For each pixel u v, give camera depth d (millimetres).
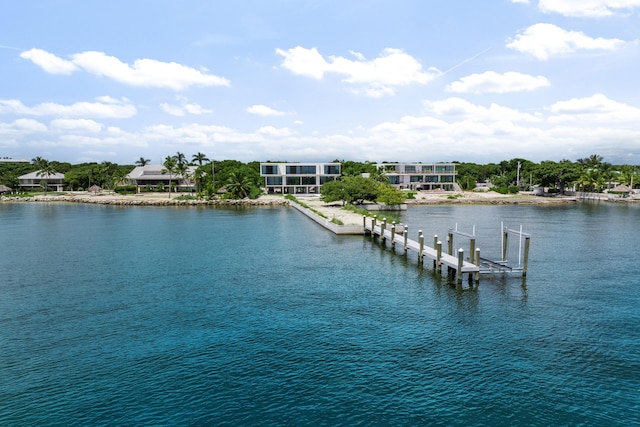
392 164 179750
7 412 17812
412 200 129750
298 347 23500
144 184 173875
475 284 35219
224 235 63844
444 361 21828
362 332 25453
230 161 186000
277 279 37500
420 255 42594
